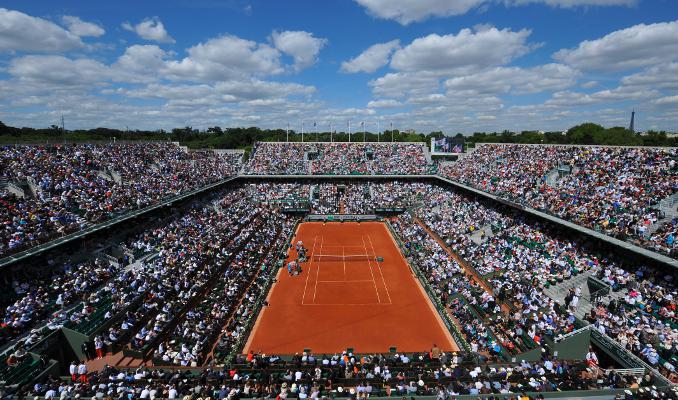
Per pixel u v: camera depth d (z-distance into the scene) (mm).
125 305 34625
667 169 46719
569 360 28828
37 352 27672
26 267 35000
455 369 26297
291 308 41156
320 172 94312
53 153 57500
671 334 28750
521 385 24703
